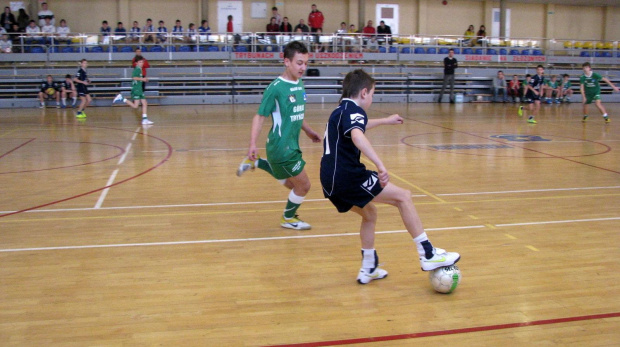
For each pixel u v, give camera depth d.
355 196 3.69
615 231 5.20
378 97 22.66
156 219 5.63
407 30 27.77
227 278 4.05
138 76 14.44
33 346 3.02
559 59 25.61
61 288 3.84
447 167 8.55
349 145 3.68
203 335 3.15
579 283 3.93
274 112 4.92
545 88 22.94
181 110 18.84
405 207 3.69
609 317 3.37
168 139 11.72
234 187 7.14
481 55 24.78
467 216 5.73
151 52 21.95
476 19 28.33
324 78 22.17
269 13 26.23
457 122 15.38
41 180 7.50
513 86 22.80
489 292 3.77
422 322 3.32
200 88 21.25
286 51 4.85
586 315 3.40
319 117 16.47
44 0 24.28
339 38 23.38
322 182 3.79
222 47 22.59
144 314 3.43
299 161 5.04
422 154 9.84
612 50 26.02
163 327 3.25
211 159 9.28
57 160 9.09
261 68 22.23
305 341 3.08
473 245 4.79
